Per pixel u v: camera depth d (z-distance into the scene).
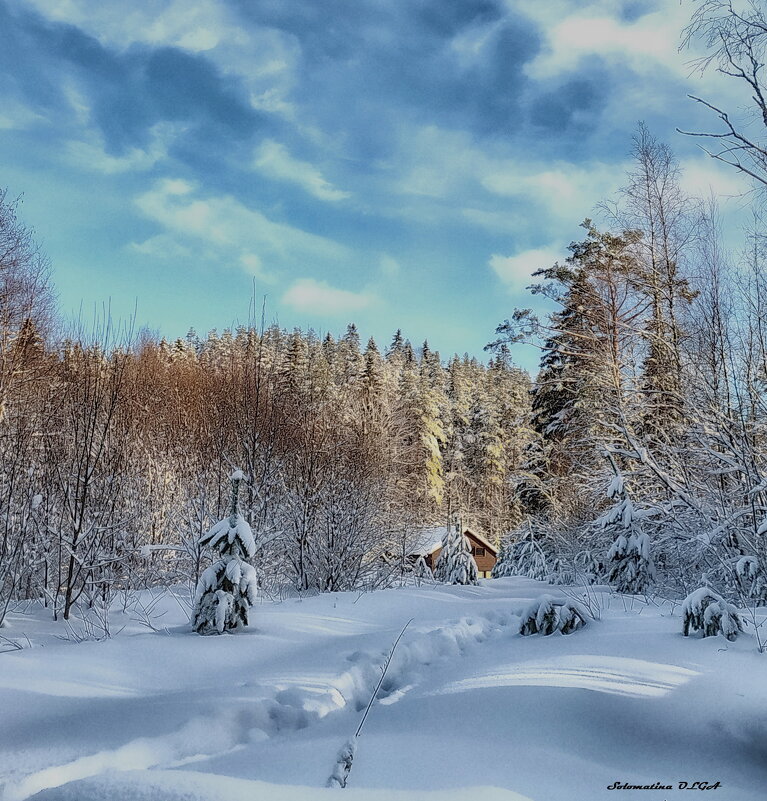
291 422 18.00
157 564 13.73
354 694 5.95
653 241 17.70
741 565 9.84
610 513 13.50
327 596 12.83
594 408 16.16
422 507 29.56
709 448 12.29
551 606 8.16
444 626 9.19
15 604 10.17
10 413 12.32
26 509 10.84
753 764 4.07
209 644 7.50
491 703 5.15
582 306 19.25
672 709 4.79
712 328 12.76
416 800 2.62
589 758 4.20
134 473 14.36
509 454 46.03
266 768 3.67
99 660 6.55
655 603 11.17
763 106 7.46
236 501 8.83
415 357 79.81
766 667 5.42
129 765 3.72
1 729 4.39
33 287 14.98
